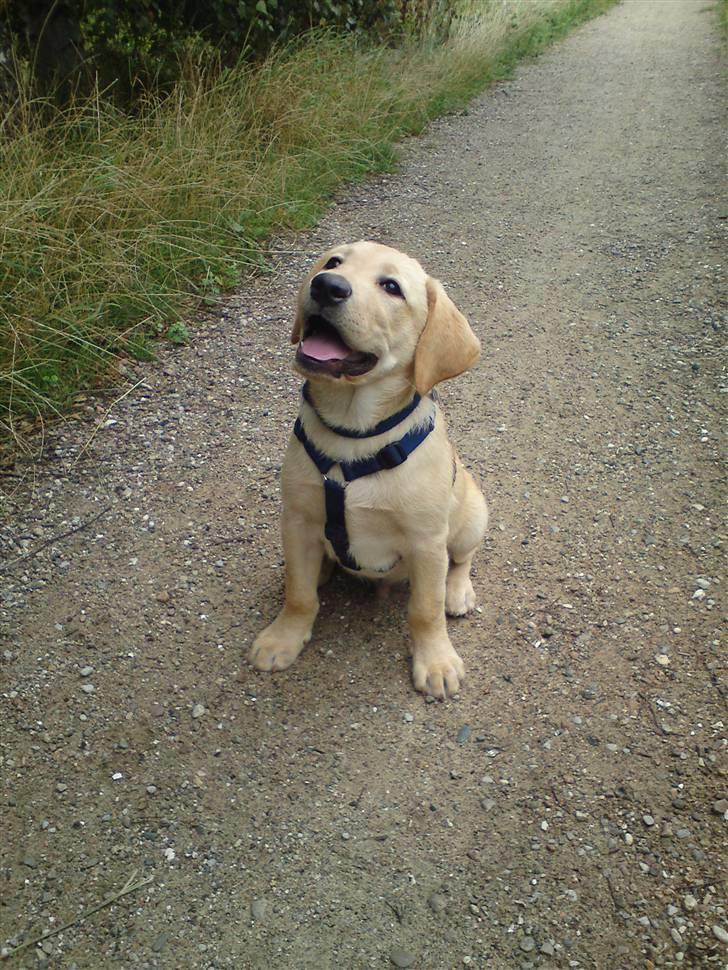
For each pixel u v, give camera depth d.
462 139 2.70
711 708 0.86
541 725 0.85
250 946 0.68
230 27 2.20
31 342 1.26
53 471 1.15
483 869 0.73
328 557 0.99
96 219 1.46
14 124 1.63
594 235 1.96
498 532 1.08
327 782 0.79
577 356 1.46
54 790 0.77
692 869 0.73
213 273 1.63
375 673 0.90
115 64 1.96
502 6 4.45
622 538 1.07
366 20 3.00
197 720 0.84
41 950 0.67
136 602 0.97
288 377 1.38
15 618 0.94
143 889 0.71
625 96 3.25
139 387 1.33
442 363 0.82
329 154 2.20
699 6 5.88
